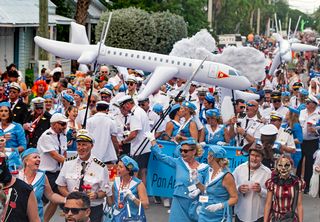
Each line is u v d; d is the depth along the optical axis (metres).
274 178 12.00
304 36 115.38
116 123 16.00
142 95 17.95
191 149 12.57
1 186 8.70
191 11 64.06
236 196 11.89
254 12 136.50
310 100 18.36
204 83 22.44
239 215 12.49
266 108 20.39
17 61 43.00
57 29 53.53
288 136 16.56
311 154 18.44
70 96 18.19
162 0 59.38
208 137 16.70
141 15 49.19
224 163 11.87
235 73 21.92
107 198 11.90
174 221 12.71
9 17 37.16
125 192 11.63
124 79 25.17
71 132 16.36
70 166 11.92
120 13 48.81
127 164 11.59
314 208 16.98
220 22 106.31
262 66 25.50
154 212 15.95
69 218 8.80
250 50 25.25
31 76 43.12
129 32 48.81
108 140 15.48
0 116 14.80
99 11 60.31
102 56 23.33
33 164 11.05
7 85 21.80
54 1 53.69
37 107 16.88
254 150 12.35
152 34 49.50
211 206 11.84
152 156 16.08
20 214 9.37
